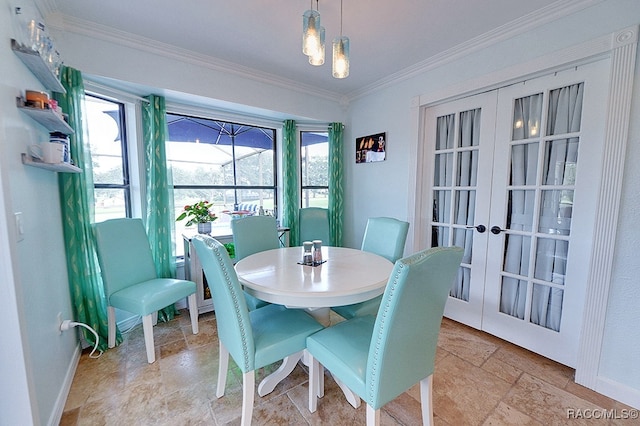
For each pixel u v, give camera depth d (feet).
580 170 5.73
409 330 3.52
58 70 5.64
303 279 4.87
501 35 6.54
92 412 4.76
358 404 4.87
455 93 7.59
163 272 8.23
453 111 7.98
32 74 4.70
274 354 4.42
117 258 6.72
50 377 4.50
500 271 7.18
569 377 5.76
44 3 5.43
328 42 7.13
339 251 7.11
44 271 4.70
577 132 5.75
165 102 8.37
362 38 6.88
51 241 5.22
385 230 7.43
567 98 5.92
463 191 7.93
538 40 6.02
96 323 6.63
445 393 5.27
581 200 5.74
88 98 7.30
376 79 9.50
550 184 6.25
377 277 4.99
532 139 6.42
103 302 6.88
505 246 7.10
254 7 5.67
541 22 5.91
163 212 8.21
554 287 6.29
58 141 4.94
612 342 5.15
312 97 10.62
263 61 8.19
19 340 3.43
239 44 7.20
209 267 4.23
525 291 6.81
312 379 4.74
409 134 8.95
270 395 5.21
